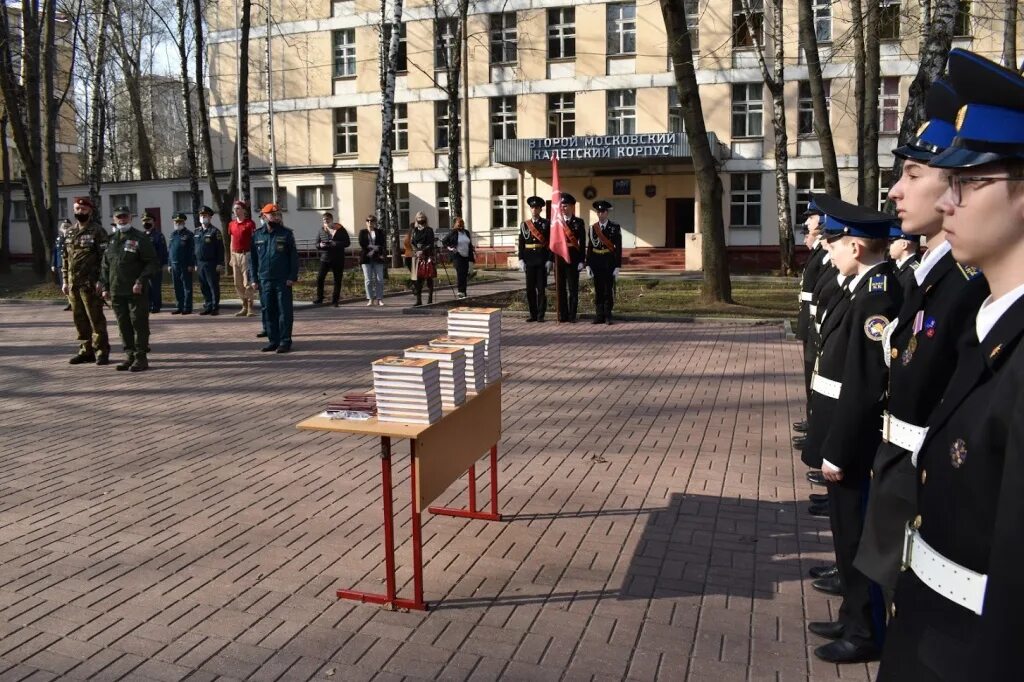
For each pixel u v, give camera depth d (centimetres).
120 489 634
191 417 869
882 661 209
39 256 2923
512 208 3869
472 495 568
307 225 3969
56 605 446
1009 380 170
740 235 3544
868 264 412
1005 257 183
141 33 3772
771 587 462
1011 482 160
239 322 1675
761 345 1316
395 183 4041
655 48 3581
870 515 307
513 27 3800
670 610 436
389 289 2370
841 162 3375
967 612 179
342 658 391
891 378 295
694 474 659
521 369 1119
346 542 529
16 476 669
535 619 427
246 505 596
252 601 450
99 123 3525
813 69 2152
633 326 1556
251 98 4259
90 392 1005
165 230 4206
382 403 434
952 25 1143
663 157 3309
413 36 3925
